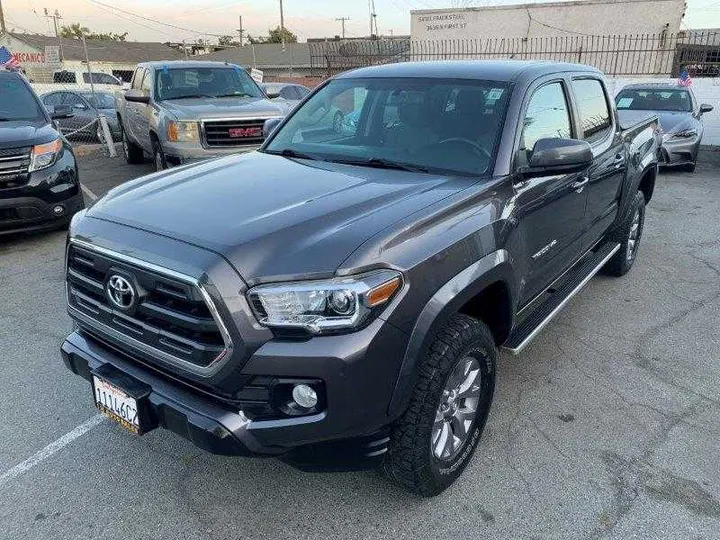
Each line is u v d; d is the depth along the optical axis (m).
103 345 2.64
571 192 3.66
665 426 3.33
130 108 10.75
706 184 10.48
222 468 2.97
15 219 6.12
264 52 46.25
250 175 3.06
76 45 49.09
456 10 24.69
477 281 2.57
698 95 16.14
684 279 5.63
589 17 22.75
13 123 6.61
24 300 5.00
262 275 2.13
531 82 3.42
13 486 2.82
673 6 21.47
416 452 2.47
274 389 2.16
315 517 2.66
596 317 4.75
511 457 3.05
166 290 2.23
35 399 3.53
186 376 2.26
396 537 2.55
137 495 2.78
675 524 2.62
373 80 3.80
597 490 2.82
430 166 3.17
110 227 2.49
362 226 2.34
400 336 2.25
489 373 2.86
